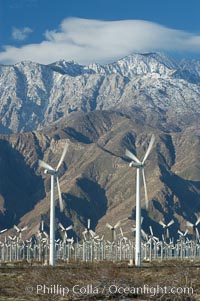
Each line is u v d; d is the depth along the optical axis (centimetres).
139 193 11469
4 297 6300
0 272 8838
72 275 7162
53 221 11438
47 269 8369
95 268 8281
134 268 9125
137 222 11131
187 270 7594
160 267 9356
